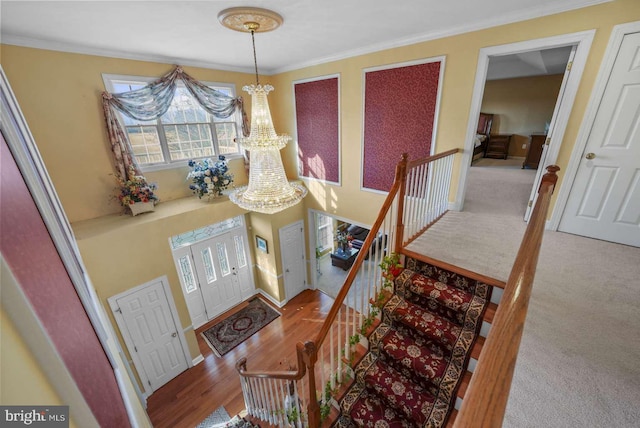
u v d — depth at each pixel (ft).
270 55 13.70
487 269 7.66
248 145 8.96
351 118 14.78
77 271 4.02
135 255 12.55
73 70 11.25
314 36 10.95
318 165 17.54
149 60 13.00
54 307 2.09
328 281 22.79
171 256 13.79
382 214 7.20
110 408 2.84
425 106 11.94
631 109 8.04
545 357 5.33
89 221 12.63
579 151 9.08
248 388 11.10
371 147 14.47
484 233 9.89
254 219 18.72
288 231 19.02
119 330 12.53
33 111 10.68
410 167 8.01
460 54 10.46
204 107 15.19
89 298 4.08
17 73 10.12
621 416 4.33
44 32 9.37
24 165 2.74
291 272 20.01
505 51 9.53
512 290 2.90
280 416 9.21
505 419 4.40
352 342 7.62
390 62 12.34
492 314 6.88
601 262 8.06
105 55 11.81
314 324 17.81
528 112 24.68
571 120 9.04
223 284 18.66
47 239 2.81
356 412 6.98
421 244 9.12
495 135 26.05
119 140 12.61
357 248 25.70
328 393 7.27
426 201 9.98
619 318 6.14
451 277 7.86
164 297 13.79
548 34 8.70
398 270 8.73
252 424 11.16
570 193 9.55
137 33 9.71
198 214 14.53
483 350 2.35
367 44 12.35
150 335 13.56
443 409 6.42
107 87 12.14
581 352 5.41
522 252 3.56
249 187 9.89
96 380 2.68
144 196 13.19
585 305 6.51
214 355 15.76
